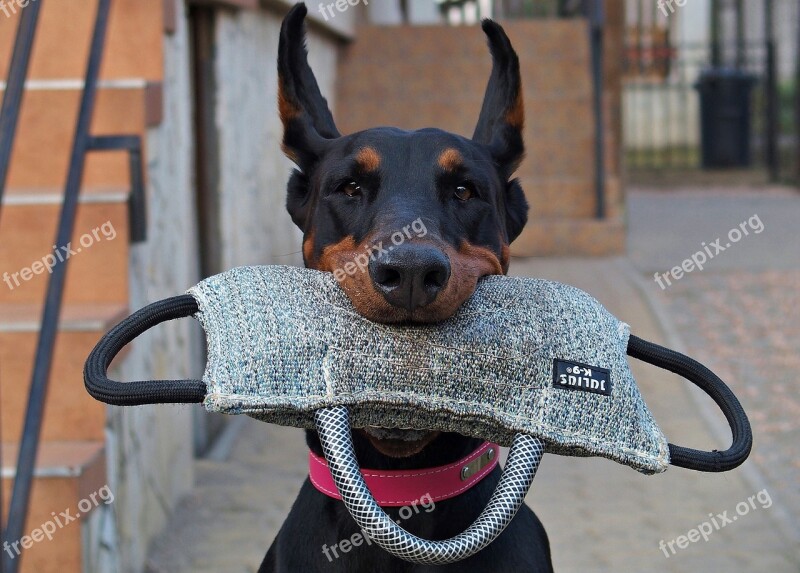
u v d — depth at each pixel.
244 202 5.94
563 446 1.98
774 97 14.28
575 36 9.70
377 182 2.31
